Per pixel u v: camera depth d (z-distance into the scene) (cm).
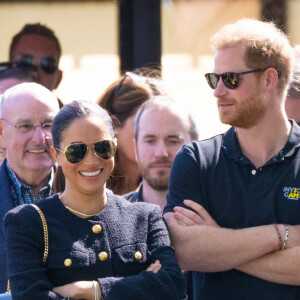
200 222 1333
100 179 1206
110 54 2328
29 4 2288
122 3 2308
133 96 1875
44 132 1571
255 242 1293
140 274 1185
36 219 1187
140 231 1238
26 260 1159
